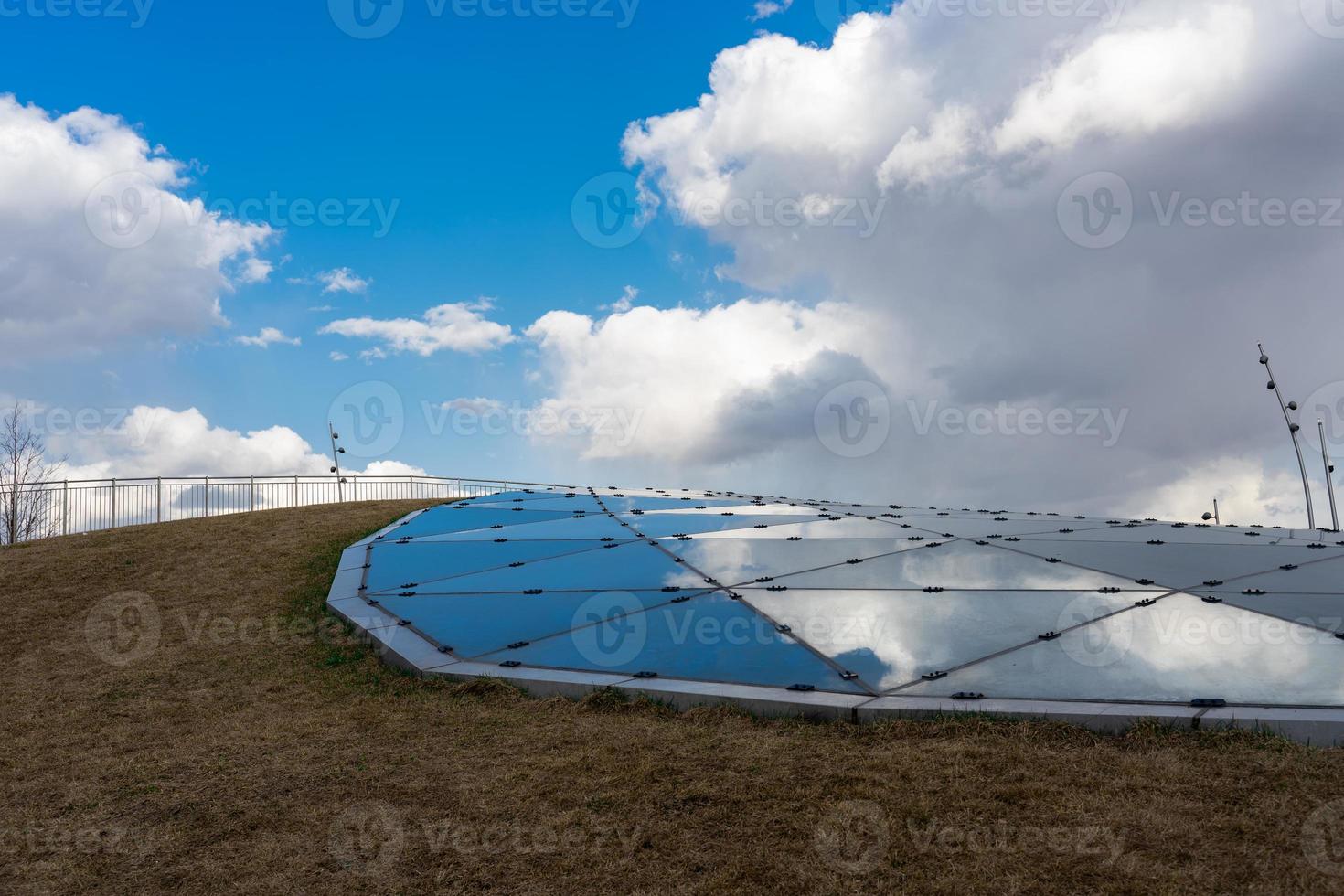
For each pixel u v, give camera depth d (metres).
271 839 6.90
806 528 19.22
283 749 9.09
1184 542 16.39
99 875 6.47
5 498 29.72
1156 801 6.57
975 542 16.67
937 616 11.75
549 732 9.13
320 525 22.88
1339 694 8.40
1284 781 6.77
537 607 13.77
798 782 7.36
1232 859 5.63
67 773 8.68
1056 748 7.84
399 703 10.66
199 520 24.14
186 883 6.28
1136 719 8.08
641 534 19.05
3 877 6.50
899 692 9.34
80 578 18.06
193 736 9.75
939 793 6.97
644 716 9.56
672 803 7.11
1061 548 15.90
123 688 11.86
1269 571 13.54
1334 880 5.29
